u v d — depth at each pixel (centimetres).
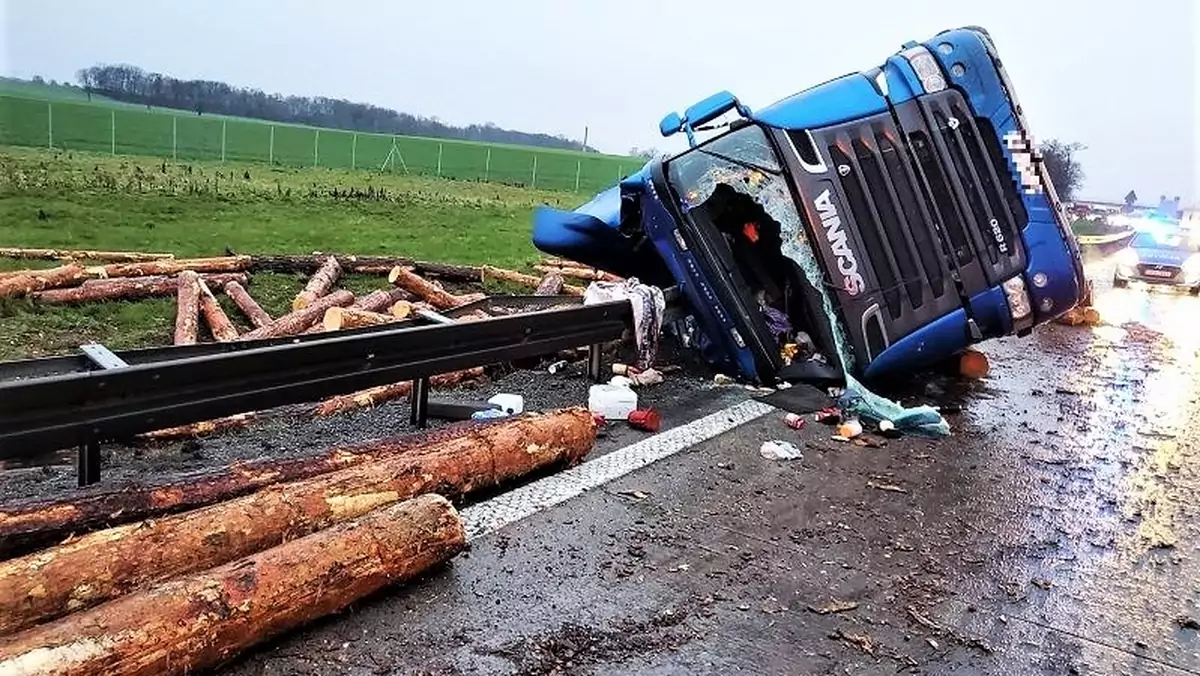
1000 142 878
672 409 759
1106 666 391
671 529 502
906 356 852
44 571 326
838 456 665
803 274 827
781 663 374
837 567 472
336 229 1970
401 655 354
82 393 418
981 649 398
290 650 350
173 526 370
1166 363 1224
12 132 4775
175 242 1502
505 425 555
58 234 1462
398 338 587
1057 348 1295
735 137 848
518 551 456
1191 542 544
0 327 834
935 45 889
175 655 310
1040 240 876
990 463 683
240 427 616
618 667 361
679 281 877
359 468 460
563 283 1418
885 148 843
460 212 2797
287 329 925
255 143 6231
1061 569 491
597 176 6925
